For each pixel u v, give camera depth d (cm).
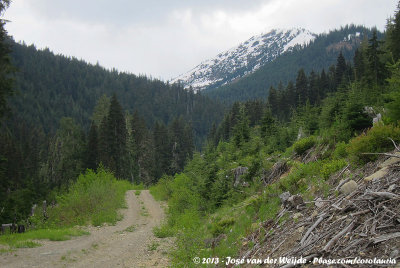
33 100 14075
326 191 799
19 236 1239
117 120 5206
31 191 3609
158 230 1479
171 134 8119
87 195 2183
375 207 536
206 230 1232
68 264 890
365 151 848
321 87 7344
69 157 5619
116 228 1633
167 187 2925
